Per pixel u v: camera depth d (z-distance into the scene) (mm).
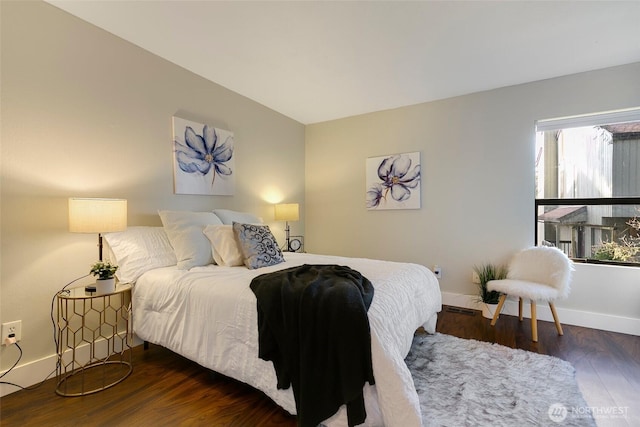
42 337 1776
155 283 1918
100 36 2061
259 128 3443
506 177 2941
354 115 3811
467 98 3113
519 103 2869
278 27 2033
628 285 2465
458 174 3166
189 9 1860
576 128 2736
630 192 2543
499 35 2082
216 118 2926
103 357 2021
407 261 3461
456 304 3168
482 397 1562
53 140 1839
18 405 1530
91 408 1507
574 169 2746
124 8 1854
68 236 1904
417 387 1653
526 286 2387
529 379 1732
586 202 2699
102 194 2080
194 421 1413
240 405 1533
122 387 1688
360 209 3789
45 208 1802
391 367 1211
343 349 1229
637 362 1951
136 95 2281
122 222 1854
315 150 4137
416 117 3396
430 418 1396
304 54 2381
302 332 1314
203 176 2773
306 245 4223
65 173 1894
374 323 1297
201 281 1782
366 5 1798
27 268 1728
